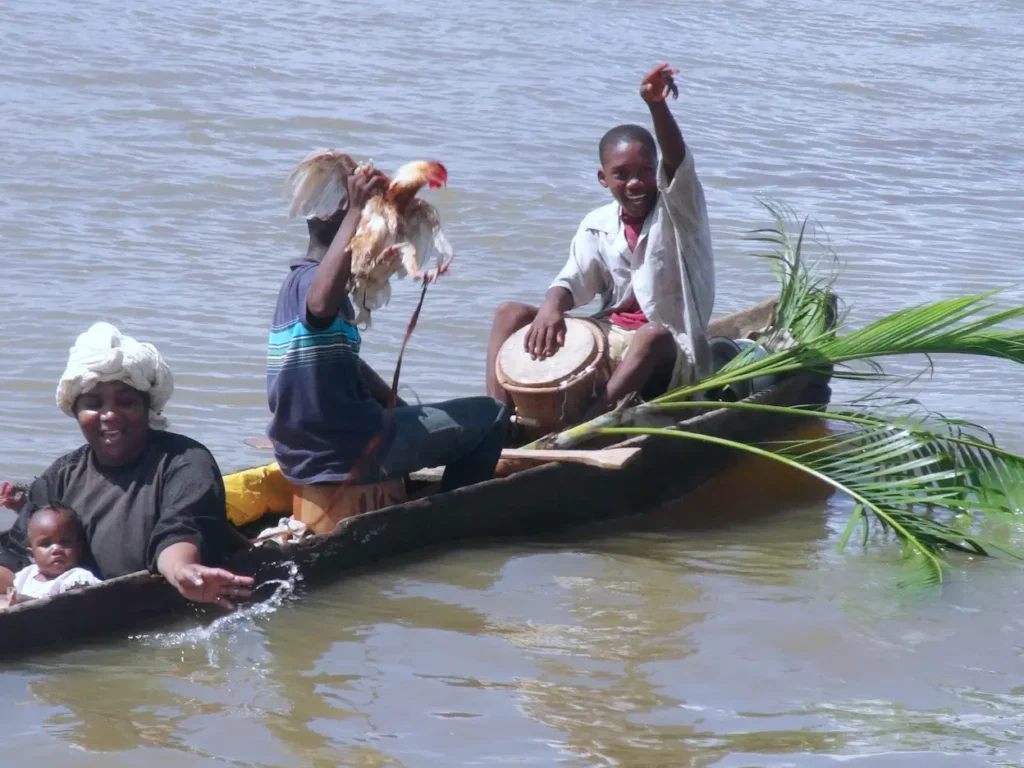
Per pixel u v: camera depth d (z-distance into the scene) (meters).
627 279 18.14
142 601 12.67
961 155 41.25
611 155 17.72
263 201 31.39
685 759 10.72
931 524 15.55
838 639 13.09
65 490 13.09
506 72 47.16
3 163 32.25
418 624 13.21
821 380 20.22
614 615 13.57
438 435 14.87
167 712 11.32
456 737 11.01
